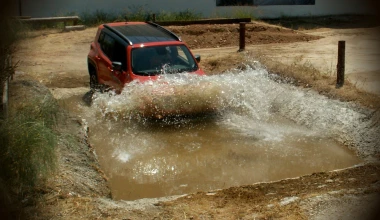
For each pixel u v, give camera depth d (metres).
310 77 10.09
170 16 21.05
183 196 5.59
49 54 14.74
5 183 4.91
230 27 18.20
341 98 8.67
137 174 6.53
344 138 7.57
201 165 6.82
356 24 23.02
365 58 13.70
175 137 7.83
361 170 6.36
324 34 19.67
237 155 7.14
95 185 5.73
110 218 4.75
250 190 5.74
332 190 5.63
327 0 24.92
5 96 6.77
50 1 21.05
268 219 4.80
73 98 10.14
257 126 8.31
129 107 8.34
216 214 4.95
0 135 5.18
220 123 8.45
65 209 4.84
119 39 9.22
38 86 9.37
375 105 8.11
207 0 23.03
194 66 9.06
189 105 8.40
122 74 8.59
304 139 7.74
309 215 4.88
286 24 22.64
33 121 5.89
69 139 6.66
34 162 5.16
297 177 6.21
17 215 4.61
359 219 4.75
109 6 21.81
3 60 8.21
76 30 18.78
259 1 24.17
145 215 4.89
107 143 7.57
